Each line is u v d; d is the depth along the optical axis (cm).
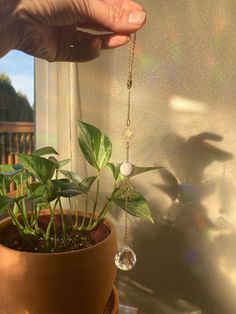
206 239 39
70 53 33
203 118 37
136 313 41
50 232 31
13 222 32
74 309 27
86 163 41
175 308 41
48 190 27
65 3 26
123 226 41
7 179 31
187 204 39
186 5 35
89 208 41
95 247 27
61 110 41
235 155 36
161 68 37
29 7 26
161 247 40
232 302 39
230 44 35
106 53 38
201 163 38
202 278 40
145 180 39
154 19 36
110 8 27
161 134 38
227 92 36
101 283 27
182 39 36
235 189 37
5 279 26
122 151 39
